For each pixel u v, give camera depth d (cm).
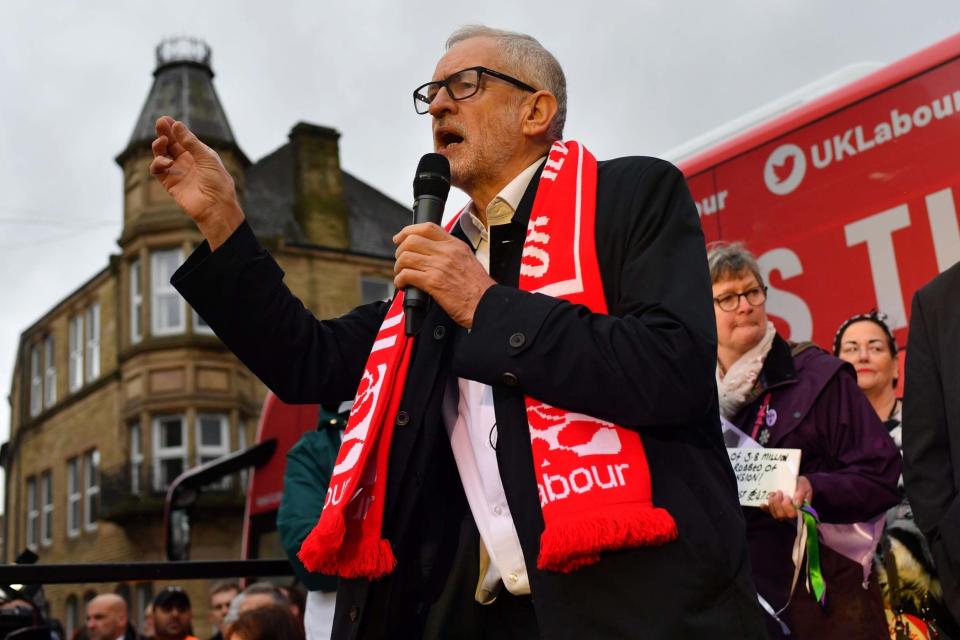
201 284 245
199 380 2991
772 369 401
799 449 376
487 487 237
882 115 540
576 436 211
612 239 229
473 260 221
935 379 312
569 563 203
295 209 3294
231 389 3014
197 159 252
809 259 556
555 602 206
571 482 208
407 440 237
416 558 241
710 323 212
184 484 1061
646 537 199
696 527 204
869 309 528
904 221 521
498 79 261
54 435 3541
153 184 3123
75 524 3388
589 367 205
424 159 258
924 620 396
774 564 373
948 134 514
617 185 235
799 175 570
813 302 550
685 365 204
